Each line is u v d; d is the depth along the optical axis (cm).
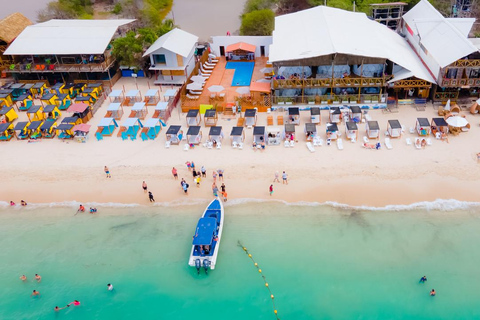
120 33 7206
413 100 5272
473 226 3656
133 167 4522
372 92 5369
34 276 3534
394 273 3362
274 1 8144
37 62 6412
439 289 3238
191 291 3356
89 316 3234
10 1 10744
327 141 4638
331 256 3512
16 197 4269
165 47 5919
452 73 5022
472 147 4444
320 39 5375
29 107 5722
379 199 3944
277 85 5231
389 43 5669
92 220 3975
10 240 3850
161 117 5350
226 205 3988
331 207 3906
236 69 6638
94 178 4419
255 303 3247
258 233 3731
